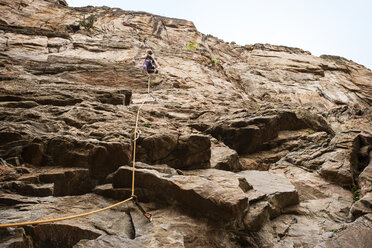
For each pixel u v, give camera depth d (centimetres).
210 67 1902
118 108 778
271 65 2403
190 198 425
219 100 1285
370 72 2848
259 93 1831
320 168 706
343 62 2908
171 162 579
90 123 639
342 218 526
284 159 805
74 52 1545
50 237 334
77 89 838
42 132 539
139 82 1292
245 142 831
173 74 1527
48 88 809
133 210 425
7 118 573
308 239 446
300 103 1808
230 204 396
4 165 441
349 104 1969
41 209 367
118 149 513
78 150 503
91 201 427
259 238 425
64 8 2302
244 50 2675
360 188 629
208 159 598
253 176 640
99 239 339
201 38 2469
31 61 1208
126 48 1705
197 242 379
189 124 853
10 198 370
